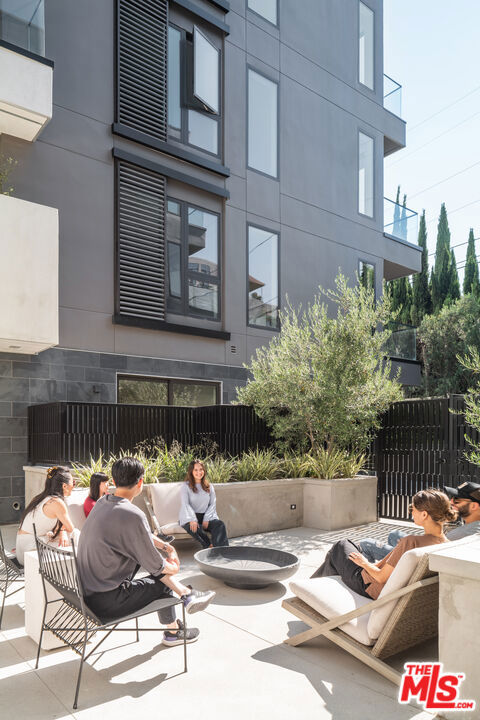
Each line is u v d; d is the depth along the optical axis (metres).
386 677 3.26
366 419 9.02
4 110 8.24
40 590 3.81
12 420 8.91
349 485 8.50
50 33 9.67
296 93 14.05
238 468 8.42
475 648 2.80
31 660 3.58
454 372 24.62
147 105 10.82
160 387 10.92
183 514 6.28
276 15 13.72
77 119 9.89
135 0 10.75
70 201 9.70
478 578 2.76
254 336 12.51
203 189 11.69
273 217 13.20
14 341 7.77
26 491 8.64
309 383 8.89
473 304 25.20
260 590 5.17
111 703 3.00
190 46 11.84
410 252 17.27
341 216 14.94
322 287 14.20
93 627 3.42
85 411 8.41
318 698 3.07
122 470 3.45
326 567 4.25
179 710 2.93
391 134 16.91
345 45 15.57
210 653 3.69
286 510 8.39
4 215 7.58
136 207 10.55
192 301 11.48
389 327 15.70
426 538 3.51
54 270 7.97
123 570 3.33
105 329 10.00
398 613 3.16
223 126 12.29
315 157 14.38
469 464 8.16
